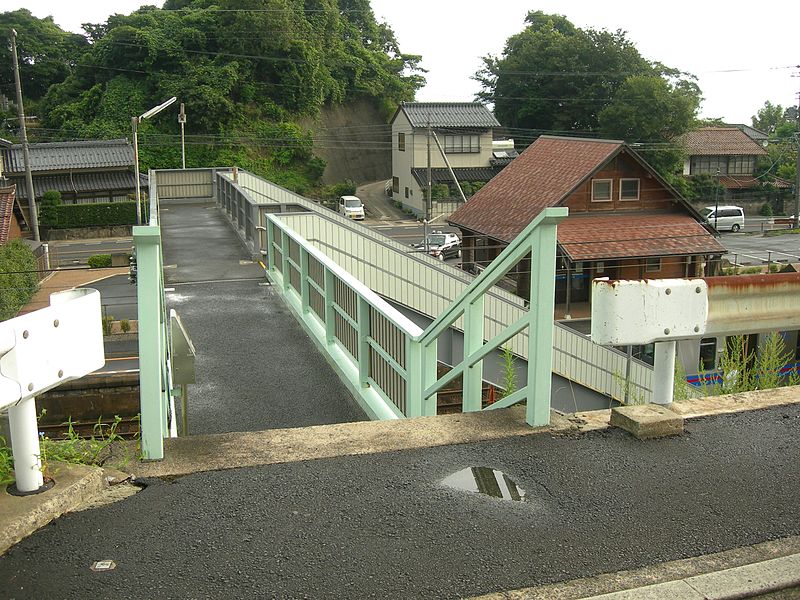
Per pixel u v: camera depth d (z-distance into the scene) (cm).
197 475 320
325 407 597
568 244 2623
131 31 4934
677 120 4719
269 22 5156
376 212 4978
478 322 421
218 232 1561
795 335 941
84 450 333
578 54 5362
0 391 252
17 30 5506
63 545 262
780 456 342
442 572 249
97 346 300
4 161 4119
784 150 5616
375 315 555
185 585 239
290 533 273
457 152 4950
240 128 5062
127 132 4772
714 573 250
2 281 2102
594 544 268
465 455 342
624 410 377
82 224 3928
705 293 365
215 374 672
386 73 6131
